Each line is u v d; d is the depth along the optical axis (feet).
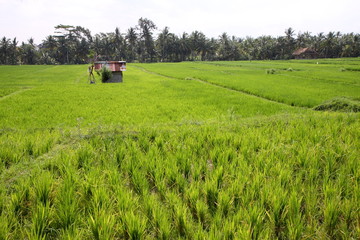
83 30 328.70
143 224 9.60
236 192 11.98
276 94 61.52
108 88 74.08
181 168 15.11
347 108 38.55
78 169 15.17
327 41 327.67
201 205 10.87
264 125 25.40
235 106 46.47
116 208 11.26
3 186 12.50
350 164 14.34
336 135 20.53
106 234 8.94
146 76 125.90
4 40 308.81
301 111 40.47
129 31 325.83
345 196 11.64
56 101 50.06
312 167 14.74
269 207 11.22
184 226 9.89
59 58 336.90
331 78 100.27
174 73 138.51
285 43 351.05
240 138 19.71
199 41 353.10
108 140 19.84
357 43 321.73
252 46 366.43
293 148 17.40
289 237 9.34
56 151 17.76
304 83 87.10
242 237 8.71
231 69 173.06
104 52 331.16
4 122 32.17
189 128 23.77
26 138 20.65
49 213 10.27
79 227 10.02
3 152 16.71
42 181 12.13
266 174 14.10
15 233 9.53
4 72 151.12
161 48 357.61
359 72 131.54
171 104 48.39
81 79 108.47
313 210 10.77
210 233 8.82
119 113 39.34
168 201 11.55
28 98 53.16
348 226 10.25
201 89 73.26
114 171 13.73
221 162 15.61
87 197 12.10
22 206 11.18
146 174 14.69
